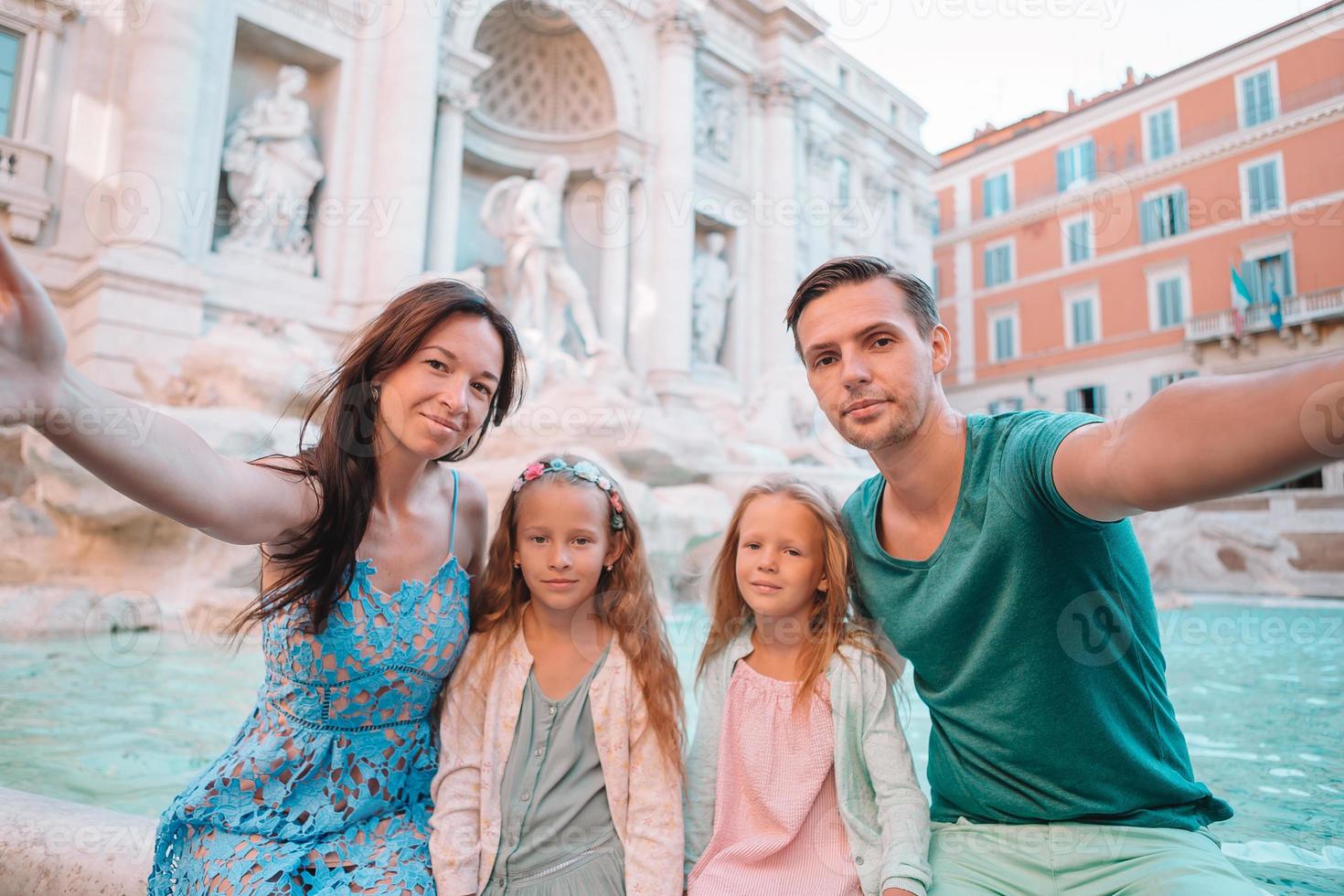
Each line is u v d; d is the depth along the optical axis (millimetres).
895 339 1359
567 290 12781
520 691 1533
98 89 9625
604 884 1441
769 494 1637
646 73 15672
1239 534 8852
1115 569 1330
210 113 10234
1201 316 9797
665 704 1537
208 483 1166
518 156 15258
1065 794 1381
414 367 1400
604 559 1605
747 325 17391
